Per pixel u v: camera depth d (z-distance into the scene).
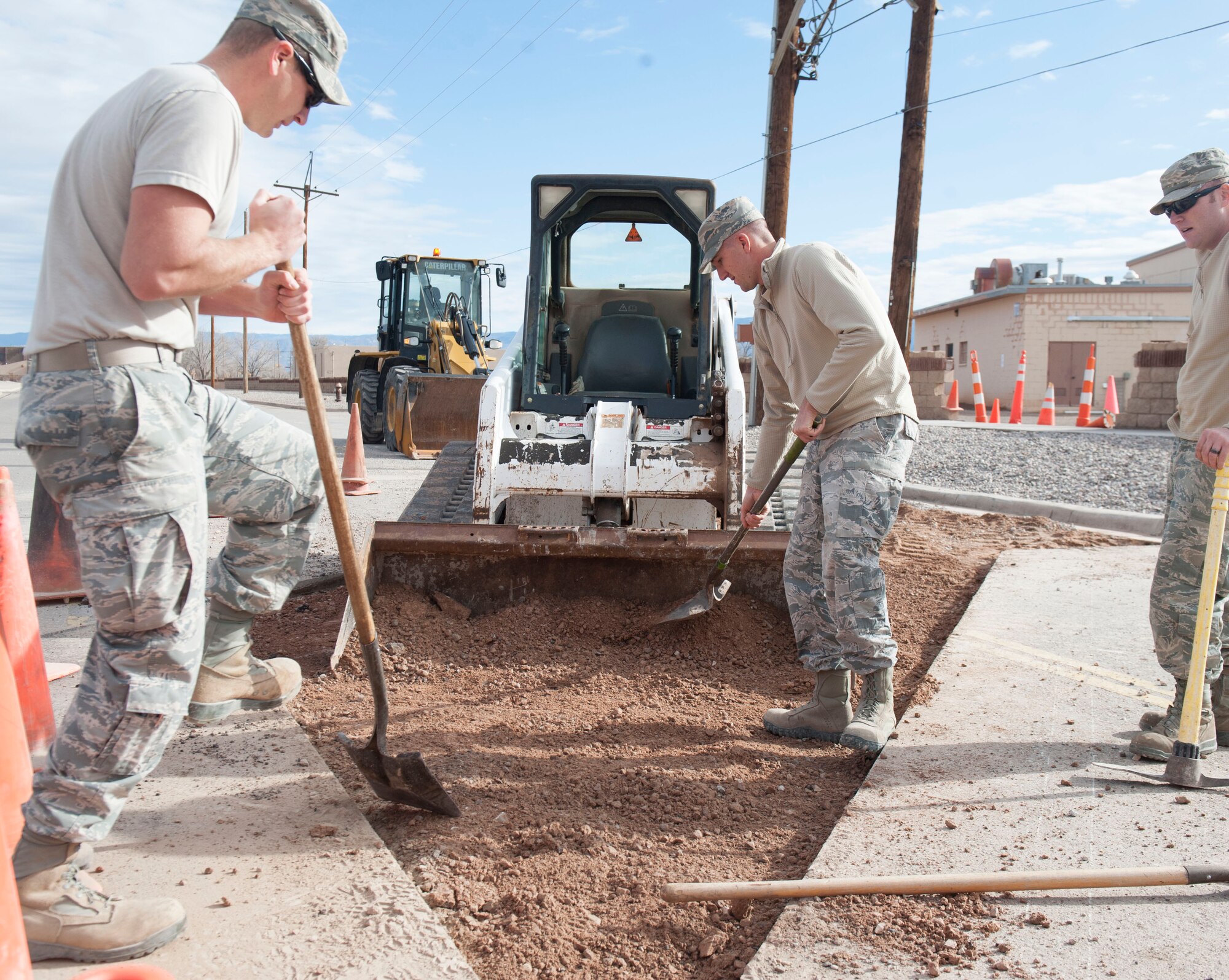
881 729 3.04
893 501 3.07
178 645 1.97
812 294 3.05
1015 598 4.95
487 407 4.86
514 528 4.26
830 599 3.12
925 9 11.45
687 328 6.32
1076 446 11.11
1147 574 5.49
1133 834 2.43
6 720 1.91
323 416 2.32
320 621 4.59
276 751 3.00
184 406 1.98
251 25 2.03
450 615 4.29
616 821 2.62
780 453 3.60
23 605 2.87
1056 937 1.99
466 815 2.64
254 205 2.07
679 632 4.17
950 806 2.61
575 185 5.82
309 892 2.19
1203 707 2.98
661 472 4.82
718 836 2.54
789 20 12.13
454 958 1.96
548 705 3.54
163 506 1.92
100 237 1.86
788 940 1.99
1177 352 14.62
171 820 2.53
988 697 3.52
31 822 1.89
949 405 20.06
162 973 1.66
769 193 13.29
